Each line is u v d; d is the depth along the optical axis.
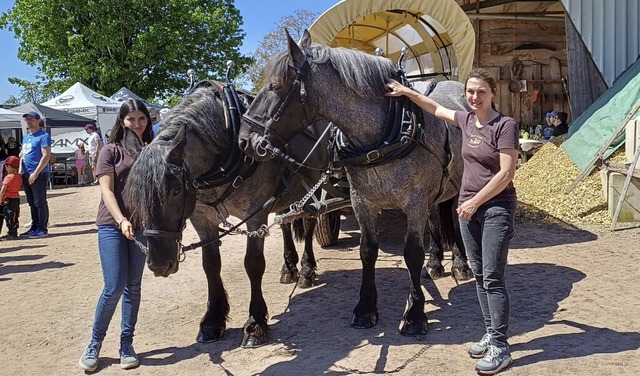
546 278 5.57
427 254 7.06
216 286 4.63
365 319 4.61
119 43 28.38
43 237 9.92
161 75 30.27
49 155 9.88
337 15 6.83
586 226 7.61
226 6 31.72
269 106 3.94
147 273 6.88
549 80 14.73
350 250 7.41
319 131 5.02
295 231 6.48
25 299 6.12
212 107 4.27
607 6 11.12
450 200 5.88
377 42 8.98
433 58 8.41
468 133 3.71
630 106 8.92
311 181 4.94
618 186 7.62
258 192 4.44
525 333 4.27
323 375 3.79
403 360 3.94
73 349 4.63
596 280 5.41
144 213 3.62
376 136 4.23
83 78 29.17
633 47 11.19
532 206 8.64
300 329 4.70
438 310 4.96
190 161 4.05
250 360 4.14
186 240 8.95
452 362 3.87
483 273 3.69
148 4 28.36
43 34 28.86
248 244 4.42
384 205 4.48
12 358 4.50
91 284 6.62
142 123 4.12
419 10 6.92
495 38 14.71
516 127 3.55
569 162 9.52
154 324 5.09
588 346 3.97
